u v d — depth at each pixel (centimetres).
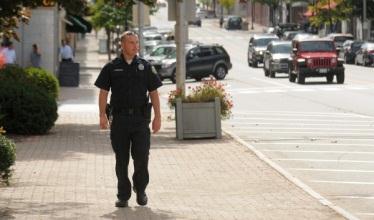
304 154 2395
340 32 12769
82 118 3494
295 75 6294
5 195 1664
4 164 1636
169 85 6312
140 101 1521
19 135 2775
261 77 7162
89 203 1588
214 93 2759
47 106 2792
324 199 1672
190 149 2464
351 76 7131
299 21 15600
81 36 15550
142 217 1452
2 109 2739
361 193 1778
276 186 1827
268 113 3834
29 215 1452
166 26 16638
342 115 3719
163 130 2998
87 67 8606
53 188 1762
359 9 11456
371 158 2309
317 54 6103
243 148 2480
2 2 2834
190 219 1441
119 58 1526
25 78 2955
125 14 8538
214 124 2720
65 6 3167
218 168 2091
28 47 5244
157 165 2138
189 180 1906
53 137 2750
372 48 9062
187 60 6606
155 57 6712
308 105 4306
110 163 2145
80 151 2389
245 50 12338
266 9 18050
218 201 1639
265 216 1480
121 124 1516
